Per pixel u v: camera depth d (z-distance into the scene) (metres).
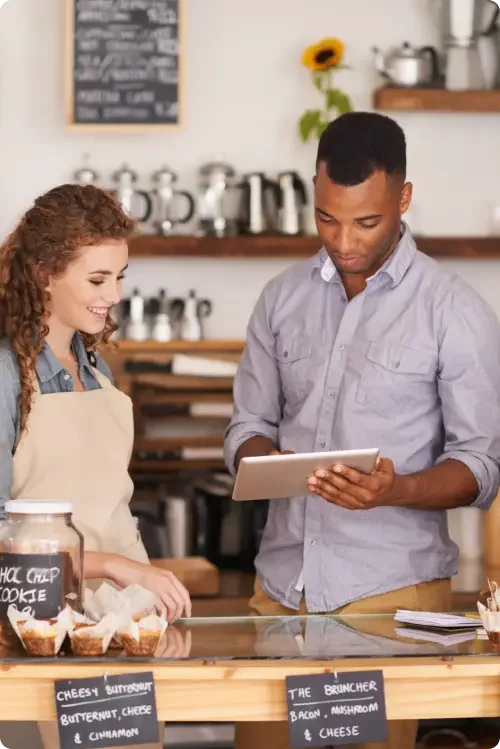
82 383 2.35
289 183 4.62
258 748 2.38
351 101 4.78
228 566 4.44
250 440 2.66
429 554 2.51
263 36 4.77
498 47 4.67
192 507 4.45
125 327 4.65
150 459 4.52
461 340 2.47
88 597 1.92
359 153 2.39
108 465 2.25
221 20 4.76
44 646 1.71
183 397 4.54
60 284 2.17
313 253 4.57
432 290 2.52
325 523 2.50
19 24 4.69
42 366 2.21
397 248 2.54
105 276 2.17
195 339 4.64
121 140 4.76
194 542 4.43
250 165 4.79
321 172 2.44
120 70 4.61
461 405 2.46
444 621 2.02
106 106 4.60
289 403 2.65
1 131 4.70
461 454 2.44
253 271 4.81
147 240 4.54
